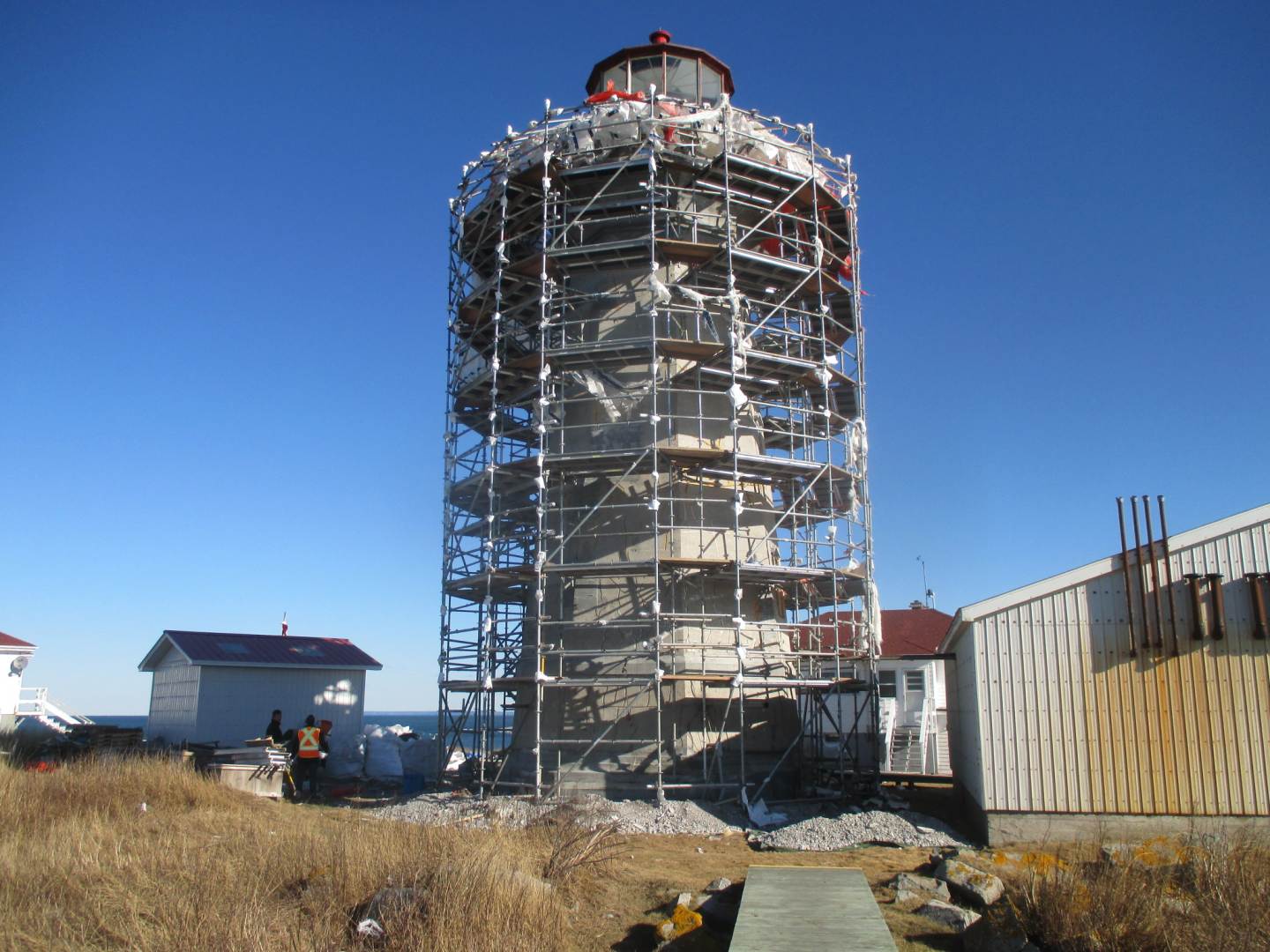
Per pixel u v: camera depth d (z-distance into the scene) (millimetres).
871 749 25953
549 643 24031
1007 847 15562
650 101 25406
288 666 36969
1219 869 10961
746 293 26422
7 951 10008
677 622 23062
